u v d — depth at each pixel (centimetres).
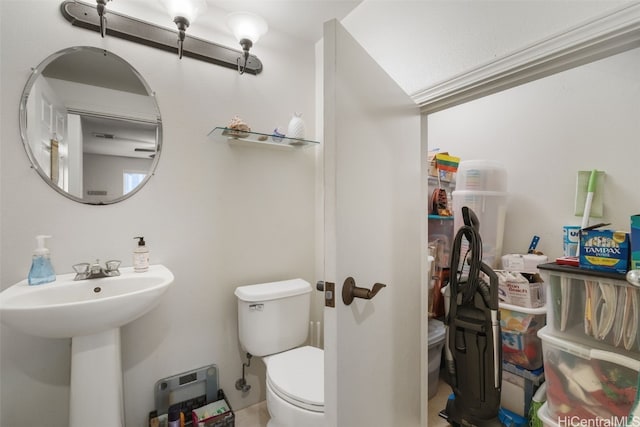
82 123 137
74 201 135
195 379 162
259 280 186
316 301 208
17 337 124
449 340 163
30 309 95
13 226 123
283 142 180
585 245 114
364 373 98
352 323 91
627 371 101
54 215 131
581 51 89
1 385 122
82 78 137
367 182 99
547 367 123
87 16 136
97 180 140
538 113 198
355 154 92
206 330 168
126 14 146
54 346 130
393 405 116
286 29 193
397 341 119
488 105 224
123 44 145
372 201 102
